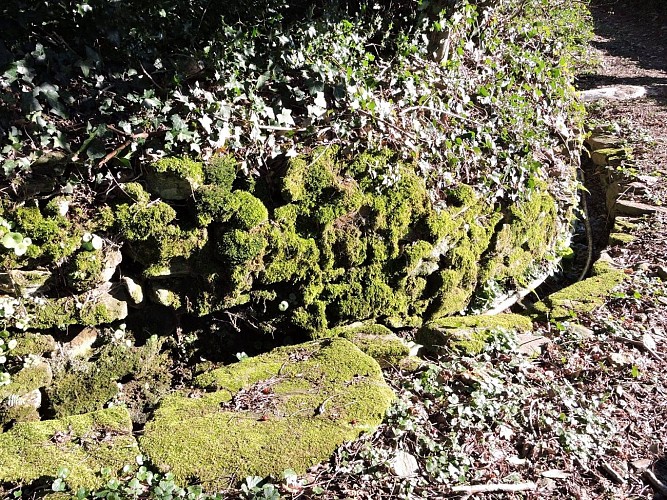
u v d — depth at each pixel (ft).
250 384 5.36
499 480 4.72
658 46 26.58
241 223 5.65
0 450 4.26
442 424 5.21
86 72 5.29
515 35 10.54
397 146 6.81
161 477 4.21
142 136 5.40
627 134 13.79
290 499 4.24
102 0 5.34
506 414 5.36
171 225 5.51
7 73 4.84
